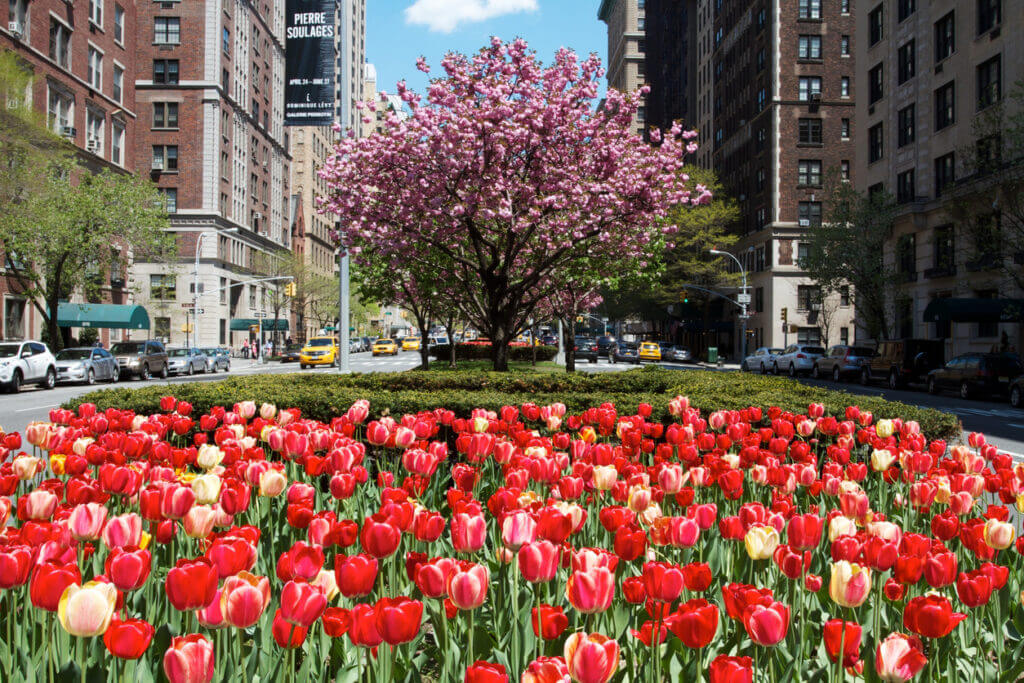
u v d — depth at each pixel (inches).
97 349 1376.7
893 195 1582.2
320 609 88.6
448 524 182.9
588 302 1248.8
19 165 1202.0
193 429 342.6
